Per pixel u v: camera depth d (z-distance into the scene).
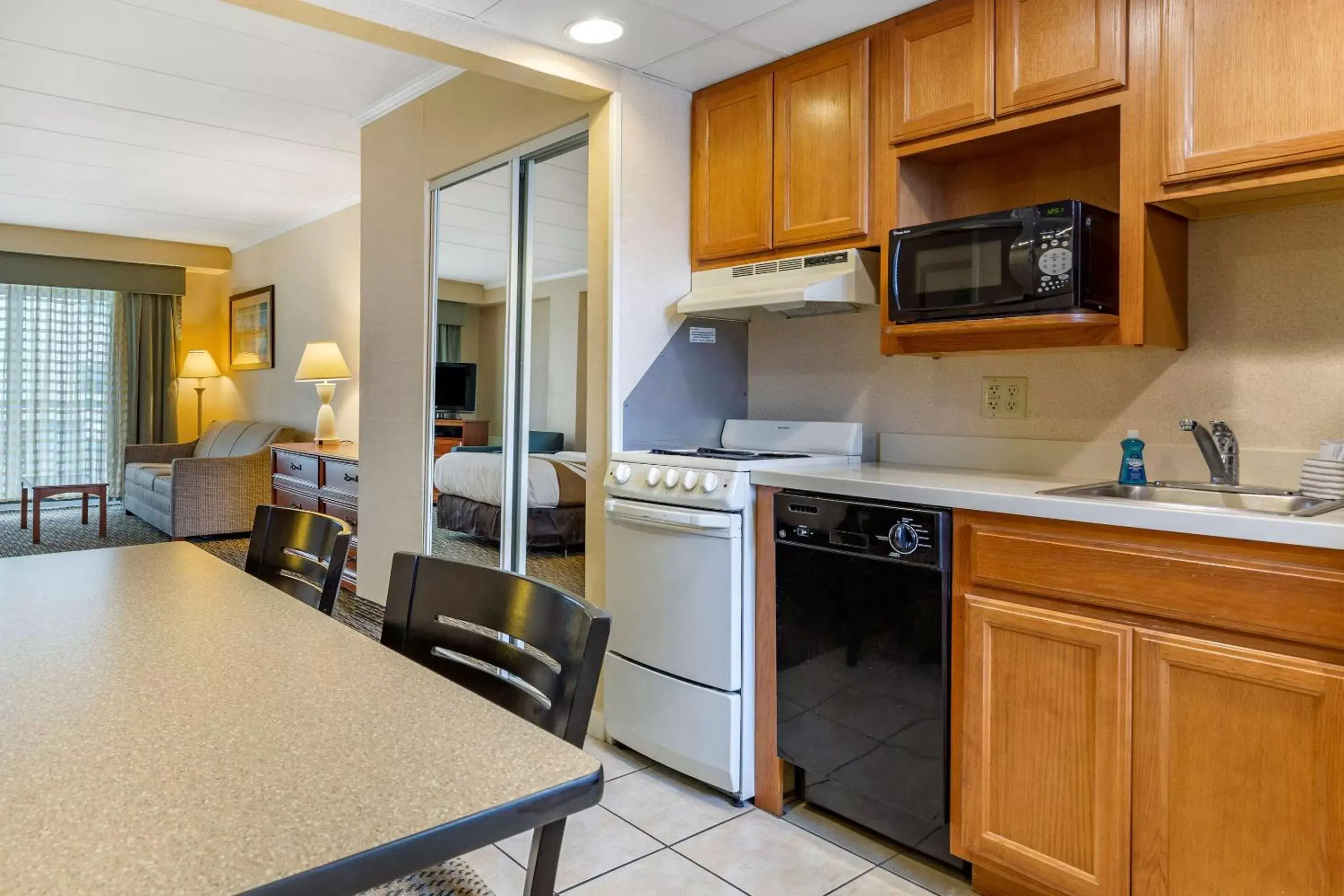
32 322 7.50
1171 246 1.96
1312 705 1.38
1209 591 1.48
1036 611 1.71
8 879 0.52
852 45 2.38
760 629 2.28
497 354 3.25
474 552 3.36
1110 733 1.60
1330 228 1.84
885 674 1.98
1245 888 1.46
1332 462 1.70
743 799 2.31
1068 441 2.25
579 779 0.67
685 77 2.72
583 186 2.86
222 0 2.09
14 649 1.01
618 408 2.69
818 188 2.48
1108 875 1.62
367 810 0.61
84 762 0.69
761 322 3.03
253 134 4.45
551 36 2.42
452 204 3.52
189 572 1.50
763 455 2.61
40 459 7.60
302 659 0.98
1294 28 1.63
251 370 7.47
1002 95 2.07
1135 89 1.86
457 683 1.08
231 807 0.62
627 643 2.58
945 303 2.11
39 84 3.76
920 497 1.91
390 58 3.42
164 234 7.07
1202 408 2.02
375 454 4.06
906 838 2.04
